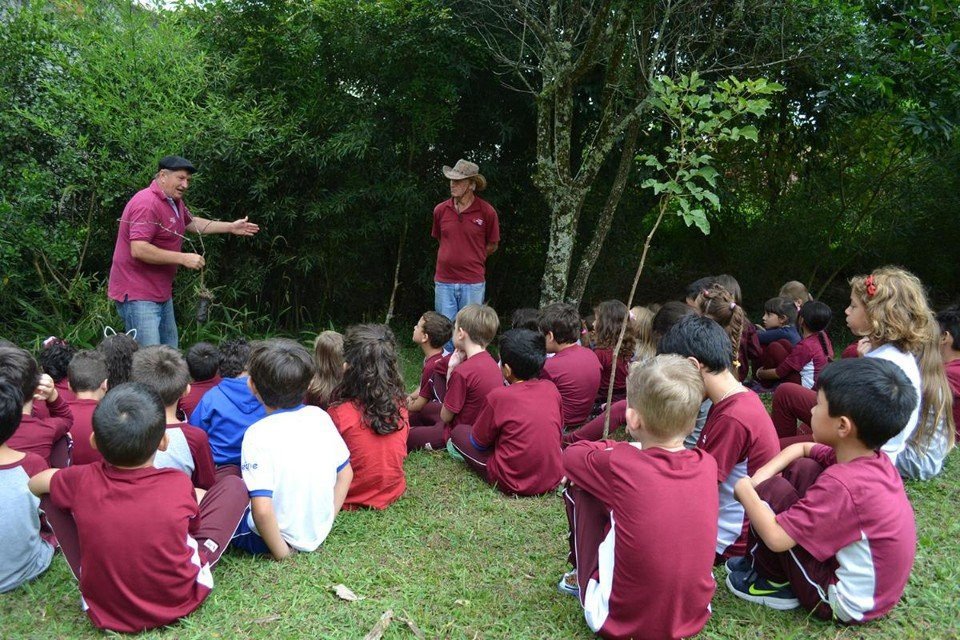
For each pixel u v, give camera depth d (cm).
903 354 290
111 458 205
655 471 197
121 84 486
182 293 550
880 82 507
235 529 242
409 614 222
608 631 199
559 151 490
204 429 297
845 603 207
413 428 378
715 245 809
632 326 405
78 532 206
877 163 728
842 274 884
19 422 223
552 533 281
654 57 486
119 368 317
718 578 246
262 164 558
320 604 227
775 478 234
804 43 551
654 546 192
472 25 551
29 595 230
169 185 408
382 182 584
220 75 534
